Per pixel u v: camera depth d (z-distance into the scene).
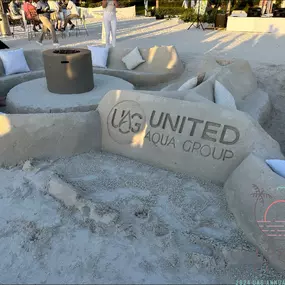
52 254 2.75
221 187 3.50
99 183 3.62
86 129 4.19
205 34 11.59
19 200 3.39
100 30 13.18
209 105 3.73
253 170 3.02
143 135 4.00
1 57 6.86
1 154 3.92
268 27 11.90
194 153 3.67
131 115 4.10
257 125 3.51
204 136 3.63
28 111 4.96
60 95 5.39
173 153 3.79
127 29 13.15
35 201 3.38
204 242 2.79
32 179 3.68
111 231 2.95
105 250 2.77
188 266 2.63
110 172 3.83
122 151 4.16
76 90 5.43
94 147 4.28
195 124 3.70
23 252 2.78
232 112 3.58
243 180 3.07
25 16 12.66
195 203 3.29
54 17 11.75
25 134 3.95
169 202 3.31
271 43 9.70
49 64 5.28
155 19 16.56
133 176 3.74
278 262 2.59
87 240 2.88
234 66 5.64
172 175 3.74
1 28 11.99
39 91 5.61
